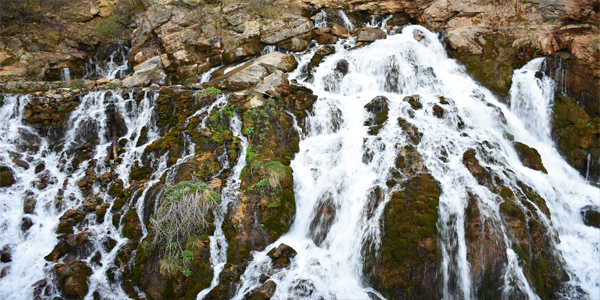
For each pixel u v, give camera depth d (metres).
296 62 10.33
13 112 8.41
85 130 8.76
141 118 8.98
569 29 9.54
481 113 8.08
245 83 9.20
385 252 5.46
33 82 9.74
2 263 6.15
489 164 6.69
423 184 6.12
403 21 12.26
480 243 5.34
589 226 6.47
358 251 5.66
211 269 5.68
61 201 7.10
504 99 9.09
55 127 8.66
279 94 8.60
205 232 6.04
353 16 12.71
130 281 5.77
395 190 6.09
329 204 6.39
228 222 6.20
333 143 7.60
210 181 6.93
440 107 7.88
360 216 5.96
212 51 11.52
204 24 12.02
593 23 9.57
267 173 6.75
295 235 6.44
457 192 6.00
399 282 5.32
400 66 9.15
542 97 8.80
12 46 10.71
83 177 7.68
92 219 6.74
